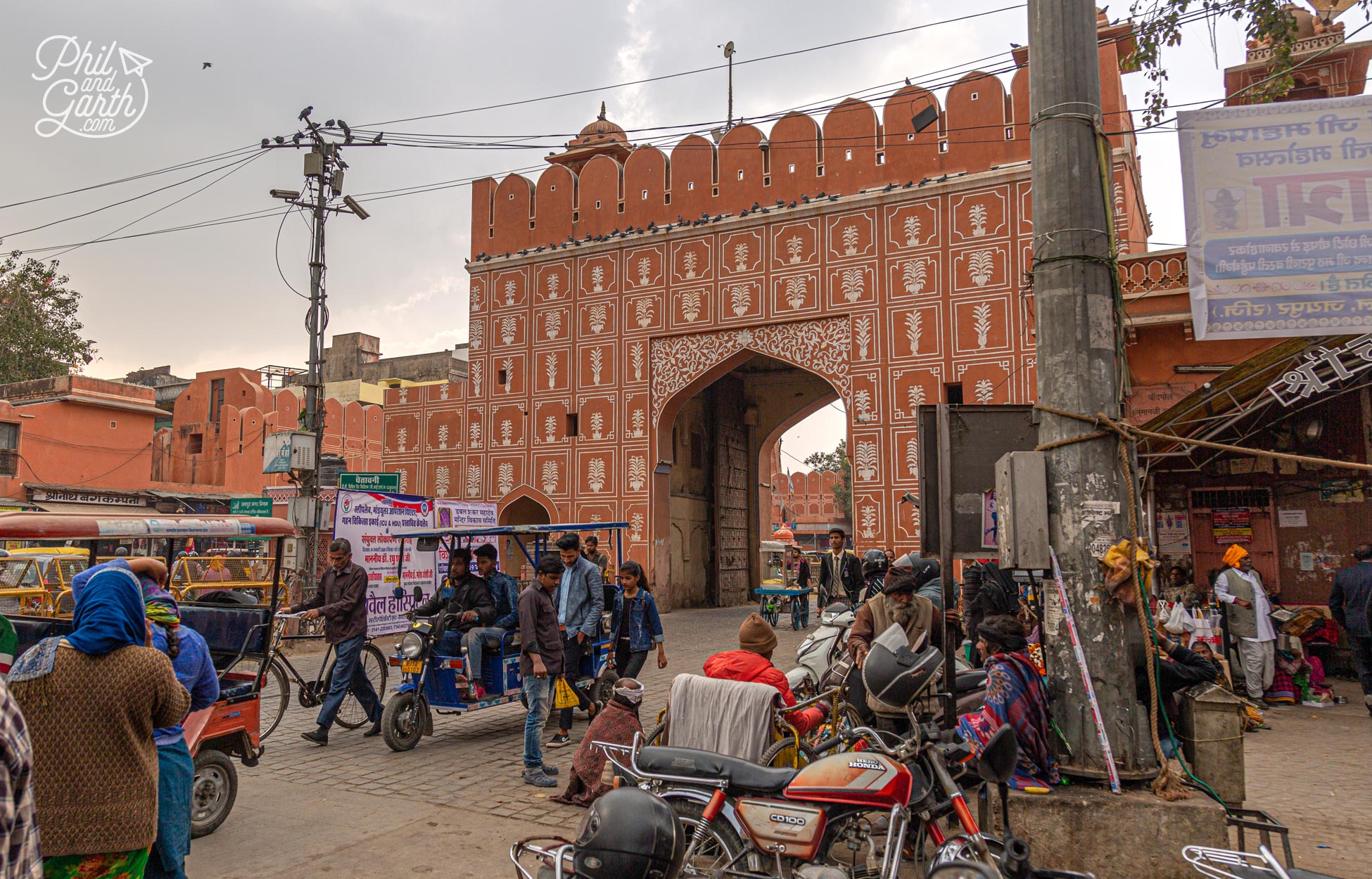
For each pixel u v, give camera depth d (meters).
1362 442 8.24
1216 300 4.16
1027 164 12.80
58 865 2.29
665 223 15.62
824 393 19.62
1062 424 3.52
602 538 15.66
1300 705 7.34
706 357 15.07
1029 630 4.91
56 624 4.02
